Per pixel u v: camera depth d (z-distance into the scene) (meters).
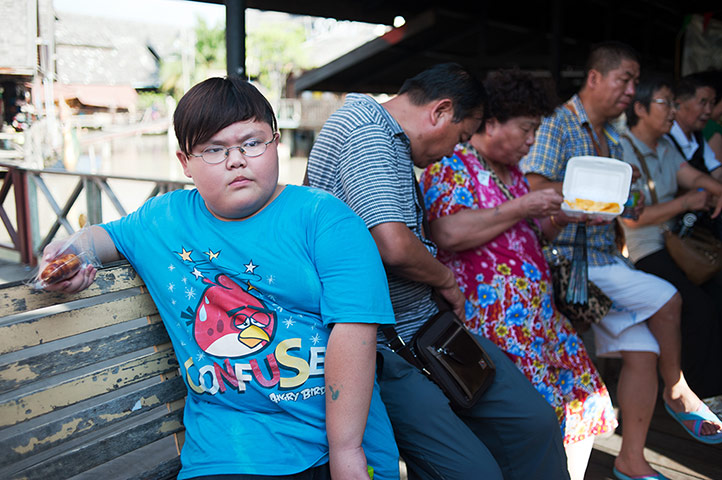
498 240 2.04
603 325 2.50
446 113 1.80
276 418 1.32
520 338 2.03
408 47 7.39
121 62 26.06
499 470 1.67
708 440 2.54
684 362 2.99
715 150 3.96
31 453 1.23
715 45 5.91
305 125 29.72
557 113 2.53
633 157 3.07
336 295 1.27
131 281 1.42
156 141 31.20
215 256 1.32
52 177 7.25
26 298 1.23
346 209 1.35
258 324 1.31
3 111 6.75
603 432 2.26
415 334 1.74
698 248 2.91
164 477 1.42
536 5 6.90
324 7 5.03
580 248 2.30
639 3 6.81
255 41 32.47
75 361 1.31
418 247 1.67
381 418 1.49
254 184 1.26
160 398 1.45
